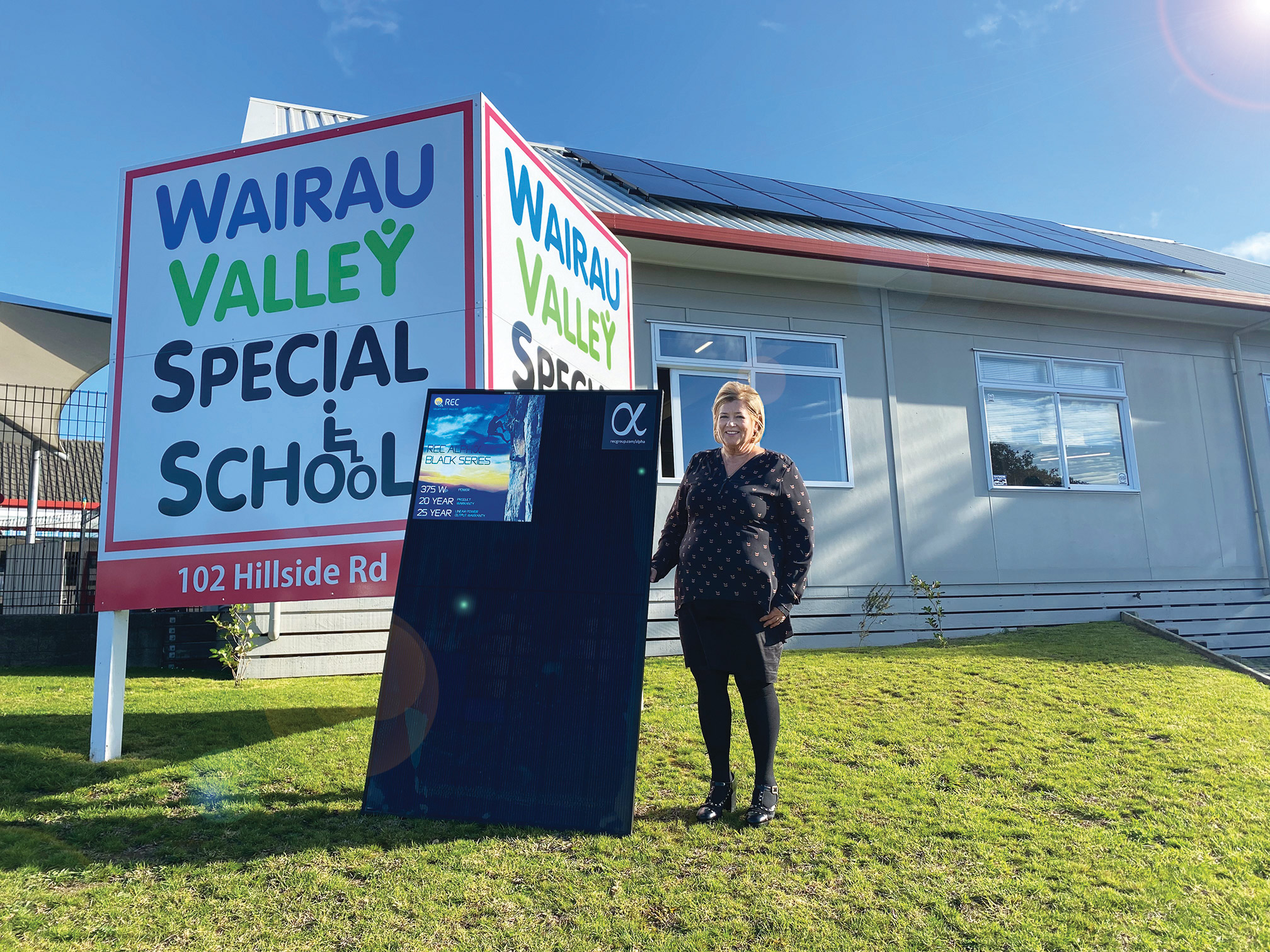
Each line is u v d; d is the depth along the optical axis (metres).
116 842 2.59
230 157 4.04
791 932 2.13
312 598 3.67
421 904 2.22
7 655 6.62
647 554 2.79
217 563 3.75
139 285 4.02
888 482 8.34
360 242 3.85
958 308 8.97
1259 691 5.09
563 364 4.57
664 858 2.51
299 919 2.14
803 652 6.61
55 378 9.34
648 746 3.69
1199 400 9.87
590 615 2.77
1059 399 9.23
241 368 3.88
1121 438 9.45
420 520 2.97
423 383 3.69
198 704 4.53
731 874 2.44
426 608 2.87
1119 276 9.30
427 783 2.74
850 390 8.38
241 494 3.78
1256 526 9.77
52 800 2.94
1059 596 8.74
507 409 3.04
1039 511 8.87
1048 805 3.07
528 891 2.30
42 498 11.77
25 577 8.64
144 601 3.72
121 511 3.84
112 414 3.93
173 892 2.27
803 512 2.88
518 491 2.95
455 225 3.76
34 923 2.08
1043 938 2.13
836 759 3.58
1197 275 11.13
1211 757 3.65
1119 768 3.49
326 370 3.79
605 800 2.62
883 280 8.41
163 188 4.08
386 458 3.68
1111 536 9.10
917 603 8.12
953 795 3.15
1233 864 2.59
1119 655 6.05
